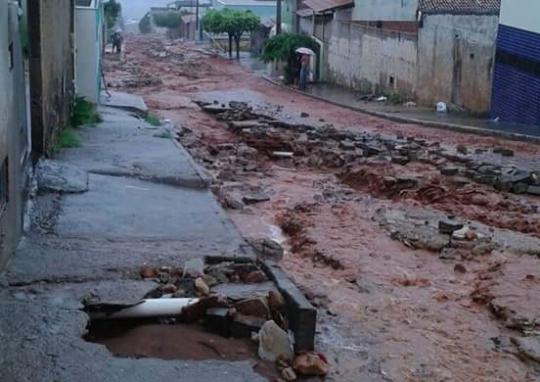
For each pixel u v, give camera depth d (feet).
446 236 32.86
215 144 56.75
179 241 25.22
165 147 43.88
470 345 21.68
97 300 19.10
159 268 22.02
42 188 30.45
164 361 16.80
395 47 97.91
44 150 34.83
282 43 121.29
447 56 87.10
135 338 18.21
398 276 27.78
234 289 20.88
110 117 57.21
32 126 34.17
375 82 104.88
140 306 19.12
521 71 75.10
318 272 28.30
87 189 31.63
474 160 51.65
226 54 181.27
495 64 79.82
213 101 91.86
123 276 21.31
